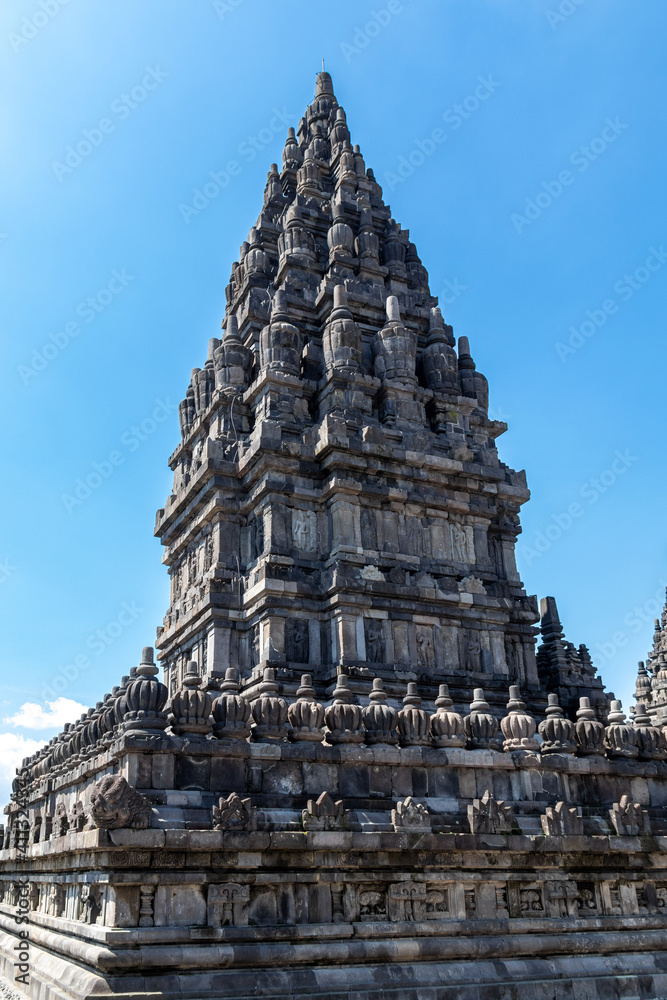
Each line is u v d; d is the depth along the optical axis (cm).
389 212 4528
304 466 3322
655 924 2273
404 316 4050
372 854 1995
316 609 3134
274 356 3619
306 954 1842
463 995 1927
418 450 3516
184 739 1956
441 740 2292
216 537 3447
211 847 1806
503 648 3356
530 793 2316
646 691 5716
